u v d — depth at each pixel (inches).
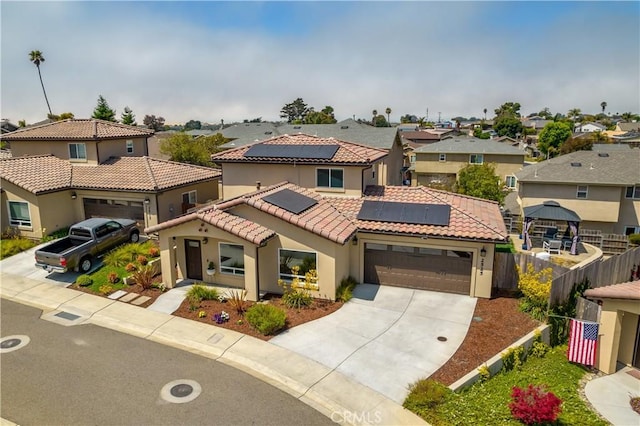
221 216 709.9
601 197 1352.1
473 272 717.3
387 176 1626.5
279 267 726.5
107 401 450.3
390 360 532.4
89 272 816.9
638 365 589.9
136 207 1035.3
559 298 643.5
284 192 800.9
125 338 589.0
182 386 477.4
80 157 1159.0
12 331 606.9
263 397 460.4
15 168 1031.0
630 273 761.0
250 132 2325.3
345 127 2001.7
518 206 1547.7
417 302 705.6
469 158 2030.0
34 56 3029.0
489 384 496.4
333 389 474.3
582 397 506.3
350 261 780.0
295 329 611.2
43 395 459.8
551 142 3243.1
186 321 635.5
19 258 892.0
